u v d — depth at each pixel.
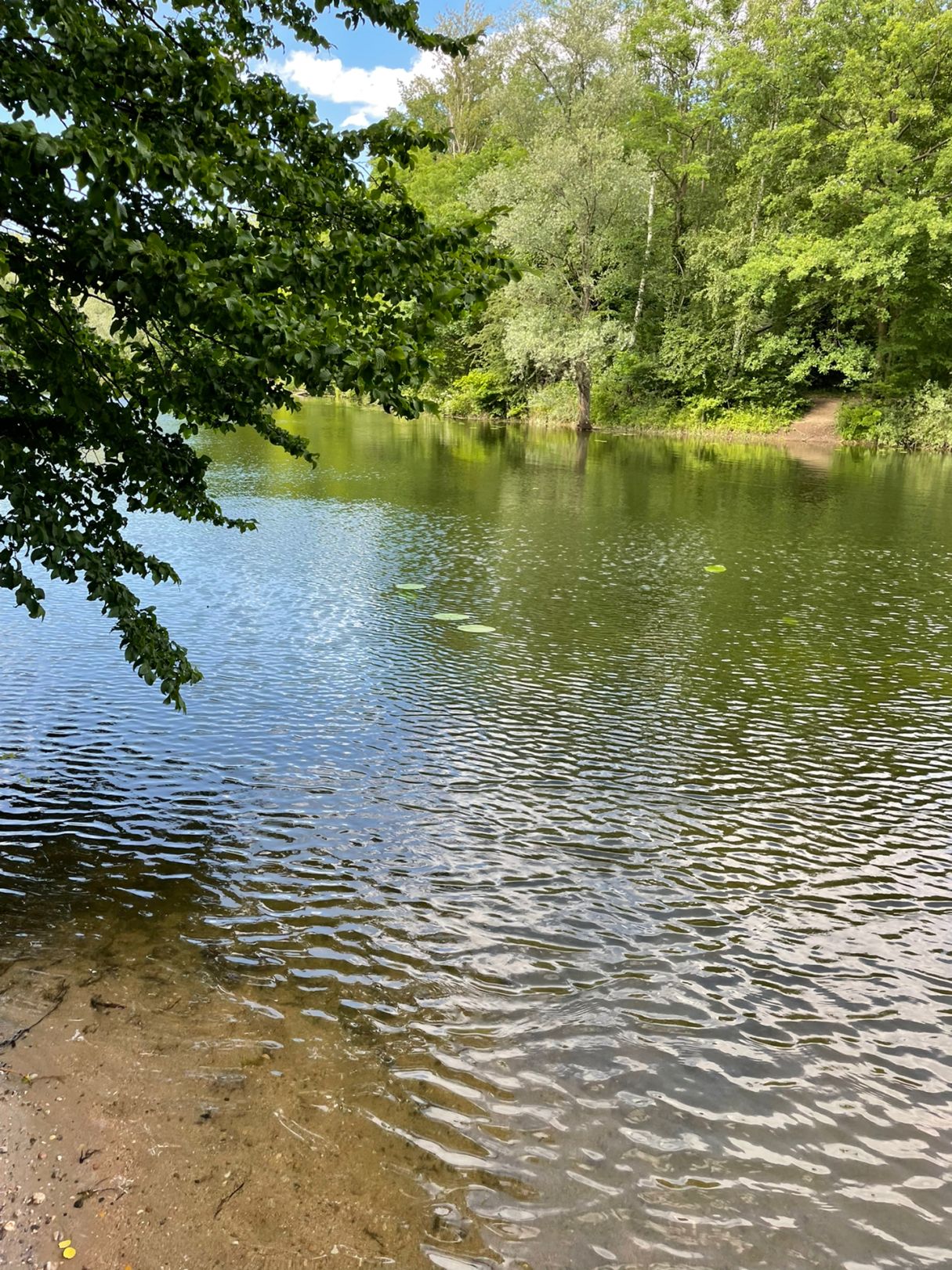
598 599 11.12
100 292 3.98
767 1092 3.40
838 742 6.96
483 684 8.00
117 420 4.88
